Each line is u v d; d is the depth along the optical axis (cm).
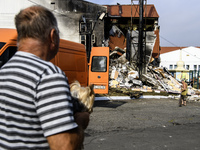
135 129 593
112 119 714
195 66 4881
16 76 101
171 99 1379
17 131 98
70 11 2144
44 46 112
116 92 1504
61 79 100
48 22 112
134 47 2194
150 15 3080
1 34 626
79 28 2131
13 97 99
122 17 3003
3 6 2047
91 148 436
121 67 2042
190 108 1014
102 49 1069
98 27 2247
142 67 1962
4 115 100
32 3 2064
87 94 119
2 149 99
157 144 466
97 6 2219
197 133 564
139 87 1725
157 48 3034
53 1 2117
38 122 99
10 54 615
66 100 97
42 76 99
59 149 92
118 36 2762
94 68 1059
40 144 100
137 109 934
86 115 115
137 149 434
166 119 737
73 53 871
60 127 92
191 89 1939
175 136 532
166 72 2356
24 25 109
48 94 95
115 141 483
